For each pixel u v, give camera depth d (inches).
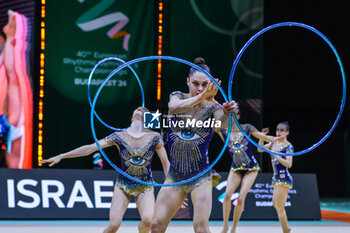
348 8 1133.7
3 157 800.3
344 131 1269.7
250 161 514.9
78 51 836.0
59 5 828.0
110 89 847.1
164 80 856.3
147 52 855.7
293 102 1198.3
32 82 812.6
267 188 692.1
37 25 817.5
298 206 698.8
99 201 653.3
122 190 350.9
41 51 820.6
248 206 681.0
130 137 355.6
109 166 858.8
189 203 662.5
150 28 855.7
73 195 649.0
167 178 298.8
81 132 844.6
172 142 297.0
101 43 844.0
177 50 860.6
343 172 1311.5
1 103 799.7
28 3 812.0
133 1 850.1
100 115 845.8
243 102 862.5
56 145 836.0
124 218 650.2
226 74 865.5
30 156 810.8
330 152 1302.9
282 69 1178.6
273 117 1227.9
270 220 681.6
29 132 811.4
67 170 657.6
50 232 510.6
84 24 836.6
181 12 861.2
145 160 352.8
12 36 806.5
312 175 719.1
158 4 854.5
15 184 637.9
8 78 804.0
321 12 1136.2
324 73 1182.3
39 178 645.9
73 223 599.2
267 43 1151.6
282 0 1127.0
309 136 1293.1
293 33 1147.3
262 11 876.0
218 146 866.8
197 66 291.4
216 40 866.8
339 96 1195.3
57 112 833.5
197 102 273.0
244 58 868.0
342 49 1153.4
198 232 279.0
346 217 752.3
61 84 832.9
